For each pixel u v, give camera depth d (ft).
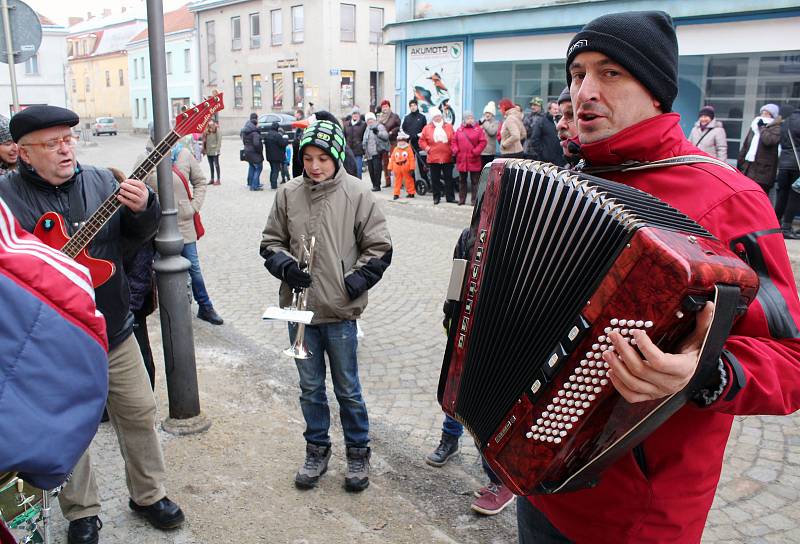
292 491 11.02
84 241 8.87
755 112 31.12
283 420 13.51
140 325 13.53
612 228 4.25
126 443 9.66
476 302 5.40
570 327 4.35
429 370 16.21
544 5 36.14
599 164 5.41
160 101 11.69
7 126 12.86
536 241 4.86
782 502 10.66
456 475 11.69
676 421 4.85
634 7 32.30
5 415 3.59
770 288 4.56
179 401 12.84
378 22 112.88
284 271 10.33
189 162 18.99
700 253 3.98
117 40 186.09
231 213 38.86
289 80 114.11
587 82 5.12
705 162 4.94
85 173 9.52
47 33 116.98
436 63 43.24
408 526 10.18
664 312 3.89
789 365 4.37
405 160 41.81
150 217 9.33
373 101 114.62
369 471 11.72
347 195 10.50
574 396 4.35
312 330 10.80
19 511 6.70
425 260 26.61
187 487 11.05
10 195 8.95
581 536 5.30
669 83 5.02
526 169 5.23
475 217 5.68
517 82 39.99
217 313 20.62
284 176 51.49
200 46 133.08
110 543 9.62
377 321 19.62
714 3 29.66
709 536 9.82
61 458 3.80
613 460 4.43
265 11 116.06
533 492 4.74
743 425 13.28
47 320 3.80
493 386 5.05
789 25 28.35
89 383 3.99
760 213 4.68
